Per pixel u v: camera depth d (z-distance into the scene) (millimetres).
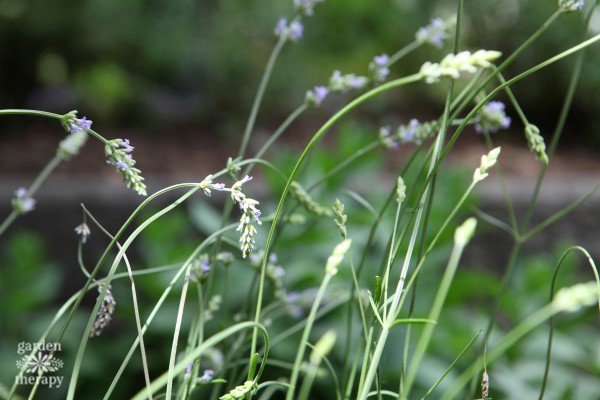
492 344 1530
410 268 1437
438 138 797
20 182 3217
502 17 5031
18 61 4969
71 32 5047
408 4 5711
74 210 2975
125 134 4496
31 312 2080
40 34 4938
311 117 5148
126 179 721
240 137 4633
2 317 1768
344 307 1376
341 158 1854
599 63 4602
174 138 4496
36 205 2953
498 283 1632
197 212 1764
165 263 1559
